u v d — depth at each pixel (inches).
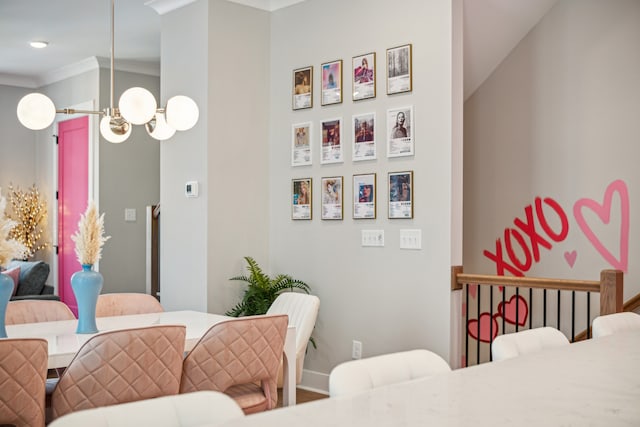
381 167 168.2
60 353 101.7
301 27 188.4
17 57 265.3
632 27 172.6
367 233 171.2
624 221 173.3
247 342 106.1
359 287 173.0
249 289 186.9
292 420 43.5
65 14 210.4
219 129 184.7
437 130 156.6
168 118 131.3
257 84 193.6
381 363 64.4
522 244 195.3
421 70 160.2
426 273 158.2
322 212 181.9
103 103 266.8
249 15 192.2
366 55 171.8
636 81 171.8
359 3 173.8
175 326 98.8
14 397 87.3
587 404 49.3
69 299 283.9
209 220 182.5
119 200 269.6
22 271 240.2
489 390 53.4
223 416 51.9
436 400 49.7
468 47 187.5
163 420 50.4
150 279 231.9
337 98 178.7
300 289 188.7
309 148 185.6
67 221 285.4
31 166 303.9
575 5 183.3
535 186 192.5
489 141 203.6
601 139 178.2
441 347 154.8
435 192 156.8
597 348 74.8
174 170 193.2
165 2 193.2
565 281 137.8
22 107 125.6
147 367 96.7
